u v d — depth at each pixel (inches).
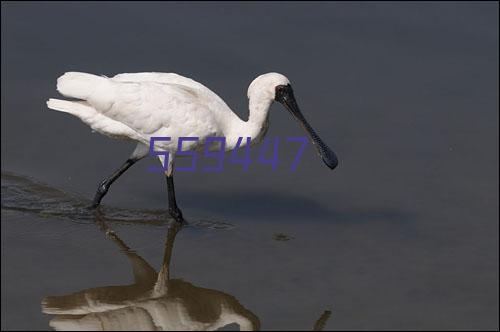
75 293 561.9
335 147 724.7
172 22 856.3
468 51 839.7
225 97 765.9
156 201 671.8
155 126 621.9
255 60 811.4
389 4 897.5
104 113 619.8
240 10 880.3
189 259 601.6
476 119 759.7
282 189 687.1
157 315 546.9
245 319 542.9
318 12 884.6
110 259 597.6
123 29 844.0
